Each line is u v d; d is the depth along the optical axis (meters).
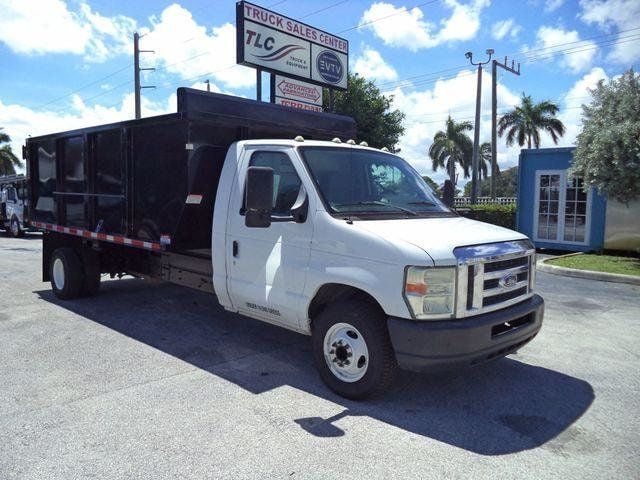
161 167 6.30
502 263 4.64
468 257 4.29
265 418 4.27
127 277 10.41
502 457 3.74
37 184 9.10
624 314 7.98
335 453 3.74
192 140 5.89
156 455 3.67
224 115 6.07
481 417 4.38
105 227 7.43
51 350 5.93
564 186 15.90
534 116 51.06
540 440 4.00
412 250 4.19
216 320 7.29
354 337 4.62
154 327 6.93
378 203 5.21
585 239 15.53
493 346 4.40
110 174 7.24
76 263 8.23
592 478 3.49
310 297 4.85
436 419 4.32
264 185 4.63
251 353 5.92
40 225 9.05
